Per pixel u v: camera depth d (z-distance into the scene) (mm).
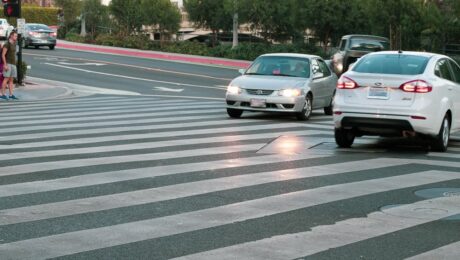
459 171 10352
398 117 11766
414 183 9328
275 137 13766
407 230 6934
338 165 10648
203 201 8031
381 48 29094
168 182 9062
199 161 10734
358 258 6000
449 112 12609
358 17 38719
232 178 9398
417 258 6027
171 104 21047
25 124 15469
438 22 33656
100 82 29922
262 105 16594
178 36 53344
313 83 17438
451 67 13219
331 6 38969
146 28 55781
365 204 8031
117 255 5988
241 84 16859
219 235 6637
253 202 8016
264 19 42188
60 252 6047
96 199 8031
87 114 17859
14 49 22594
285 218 7316
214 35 48250
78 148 11875
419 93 11742
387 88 11875
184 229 6832
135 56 45375
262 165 10484
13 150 11539
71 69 34750
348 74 12227
